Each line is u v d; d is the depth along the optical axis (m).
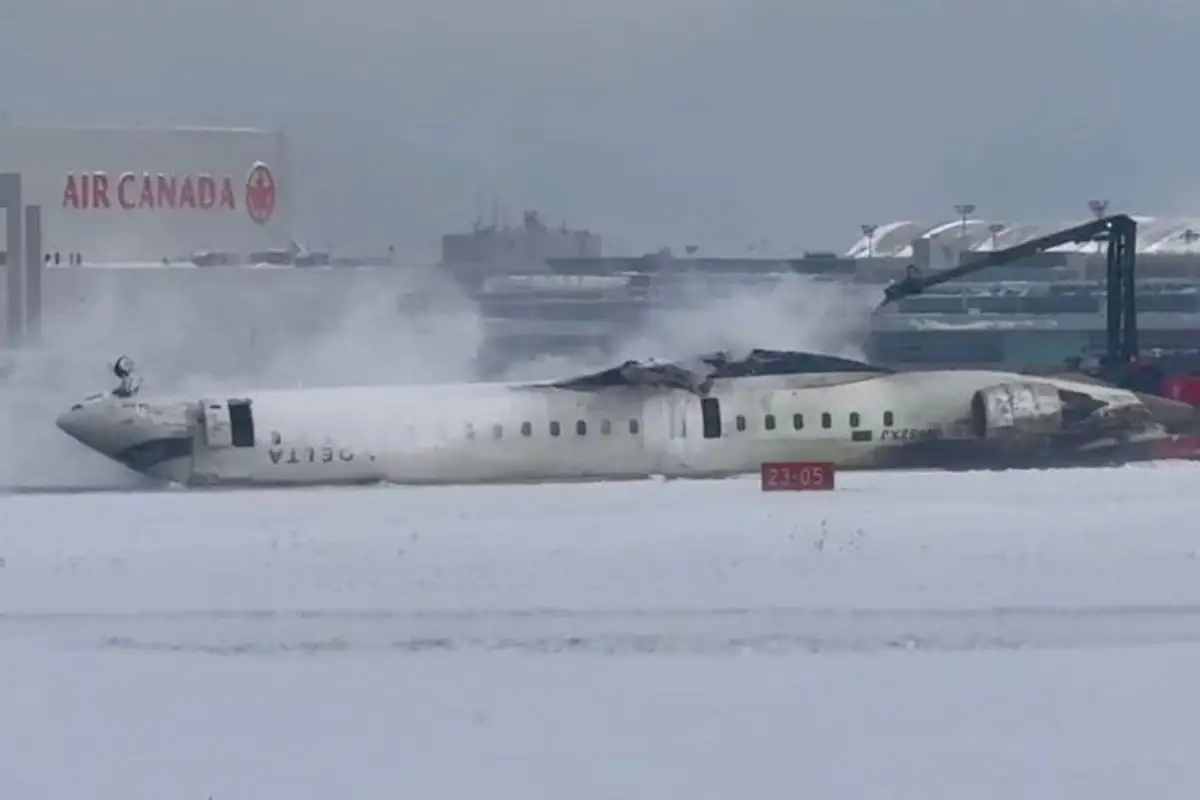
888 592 110.31
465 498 172.12
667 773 71.44
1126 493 166.25
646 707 82.44
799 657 93.19
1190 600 106.88
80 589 114.62
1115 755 73.81
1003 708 81.69
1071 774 71.06
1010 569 117.38
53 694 86.06
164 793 69.19
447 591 111.69
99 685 87.88
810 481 179.25
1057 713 80.88
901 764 72.69
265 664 92.69
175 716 81.44
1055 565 118.31
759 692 85.19
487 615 104.69
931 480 186.62
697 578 115.19
